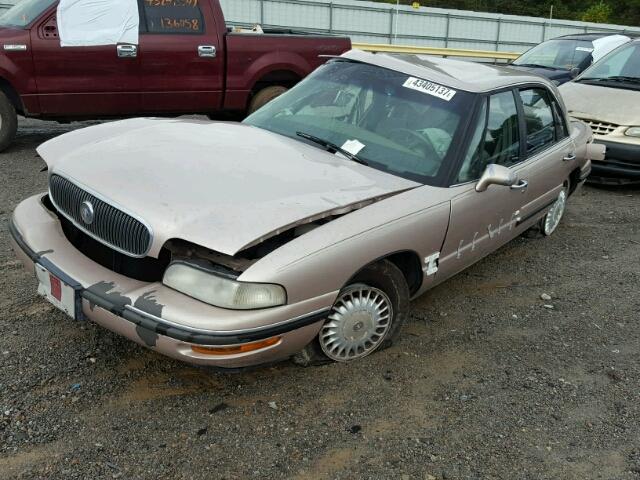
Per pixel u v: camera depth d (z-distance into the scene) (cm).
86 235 321
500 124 420
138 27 748
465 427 305
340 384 329
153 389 313
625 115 729
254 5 2264
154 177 306
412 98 402
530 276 496
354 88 420
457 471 275
